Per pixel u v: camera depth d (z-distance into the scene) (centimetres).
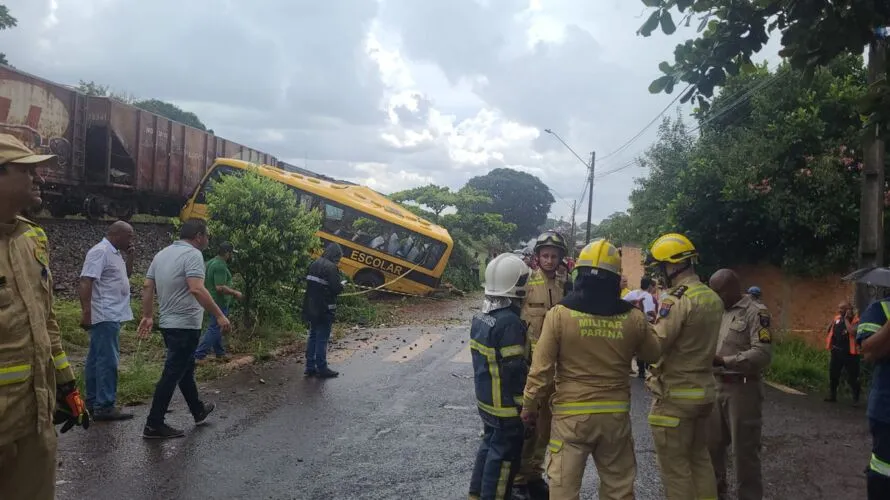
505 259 439
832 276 1216
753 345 483
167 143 2331
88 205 2023
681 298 416
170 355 608
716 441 506
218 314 622
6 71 1628
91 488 489
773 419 833
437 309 1897
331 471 549
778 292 1273
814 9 471
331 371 910
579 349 380
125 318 675
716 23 538
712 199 1277
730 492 546
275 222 1147
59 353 334
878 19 458
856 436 753
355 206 1945
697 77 539
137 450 575
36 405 295
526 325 445
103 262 647
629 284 2127
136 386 753
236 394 789
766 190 1217
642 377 1023
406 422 702
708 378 421
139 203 2381
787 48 504
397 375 937
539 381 383
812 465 636
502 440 427
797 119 1218
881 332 374
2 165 284
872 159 918
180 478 517
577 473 376
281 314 1199
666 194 1669
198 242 640
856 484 581
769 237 1282
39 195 302
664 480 423
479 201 2816
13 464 298
